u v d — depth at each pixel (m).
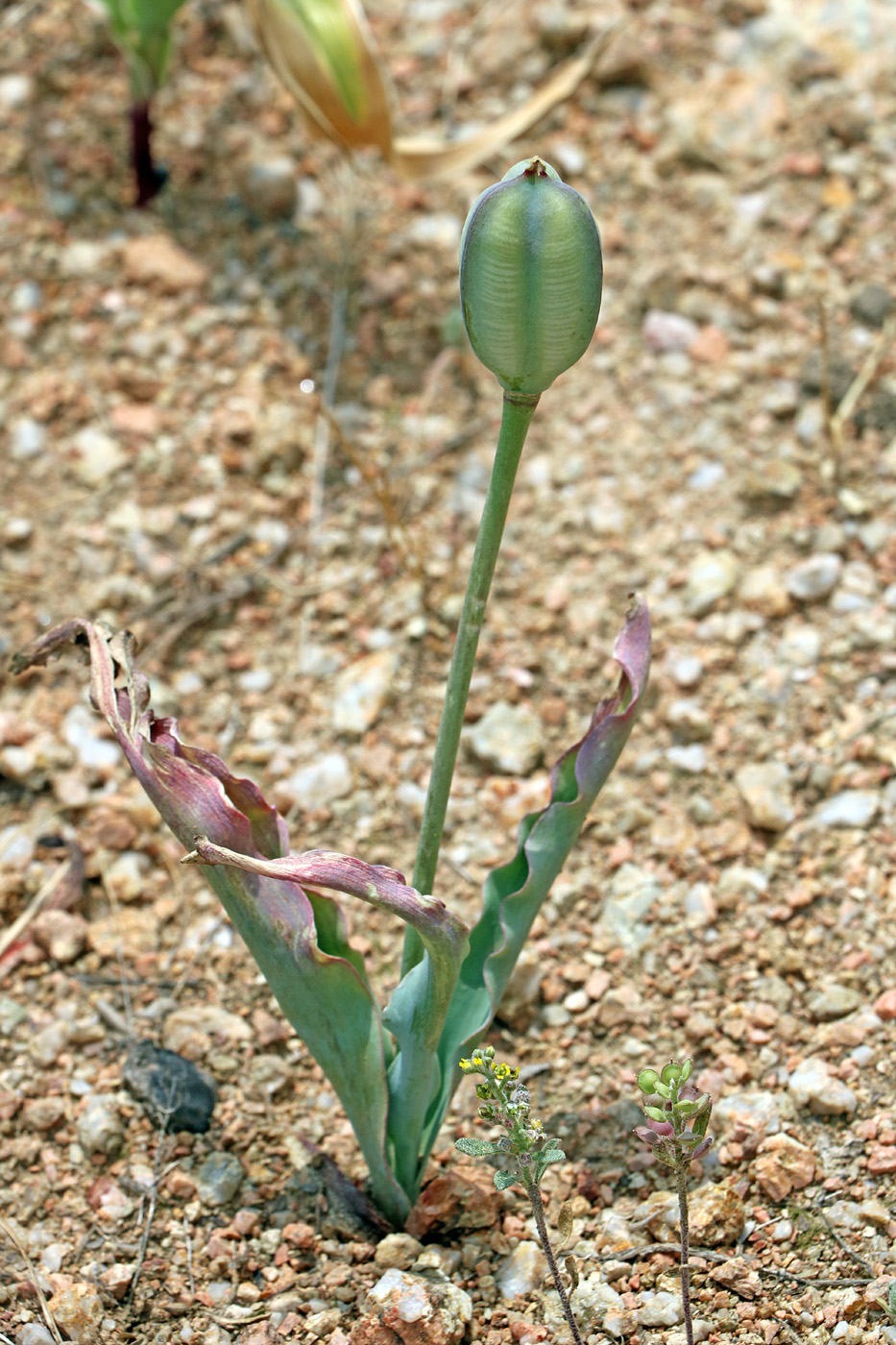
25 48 1.19
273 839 0.66
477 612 0.64
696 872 0.79
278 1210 0.72
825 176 1.11
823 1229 0.70
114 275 1.07
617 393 1.01
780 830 0.80
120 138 1.14
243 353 1.04
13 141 1.14
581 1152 0.73
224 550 0.95
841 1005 0.75
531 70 1.18
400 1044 0.67
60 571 0.94
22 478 0.98
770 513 0.94
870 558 0.91
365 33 0.93
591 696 0.87
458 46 1.20
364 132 0.96
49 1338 0.69
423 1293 0.68
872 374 0.99
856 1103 0.73
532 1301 0.69
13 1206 0.72
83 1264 0.71
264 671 0.90
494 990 0.68
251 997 0.77
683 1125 0.63
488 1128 0.73
